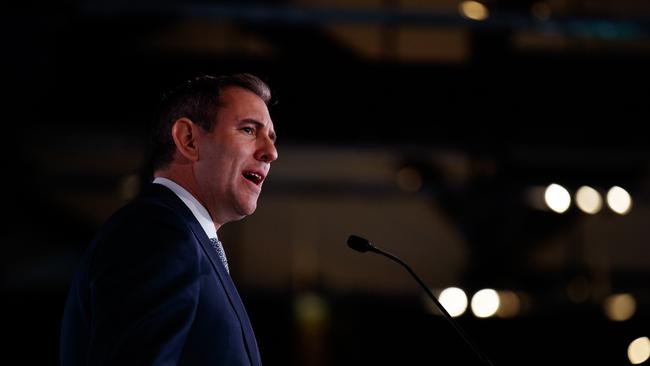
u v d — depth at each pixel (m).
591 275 14.88
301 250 16.34
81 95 9.05
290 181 14.24
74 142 11.45
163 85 9.10
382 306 15.59
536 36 11.63
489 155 10.34
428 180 12.69
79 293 2.46
